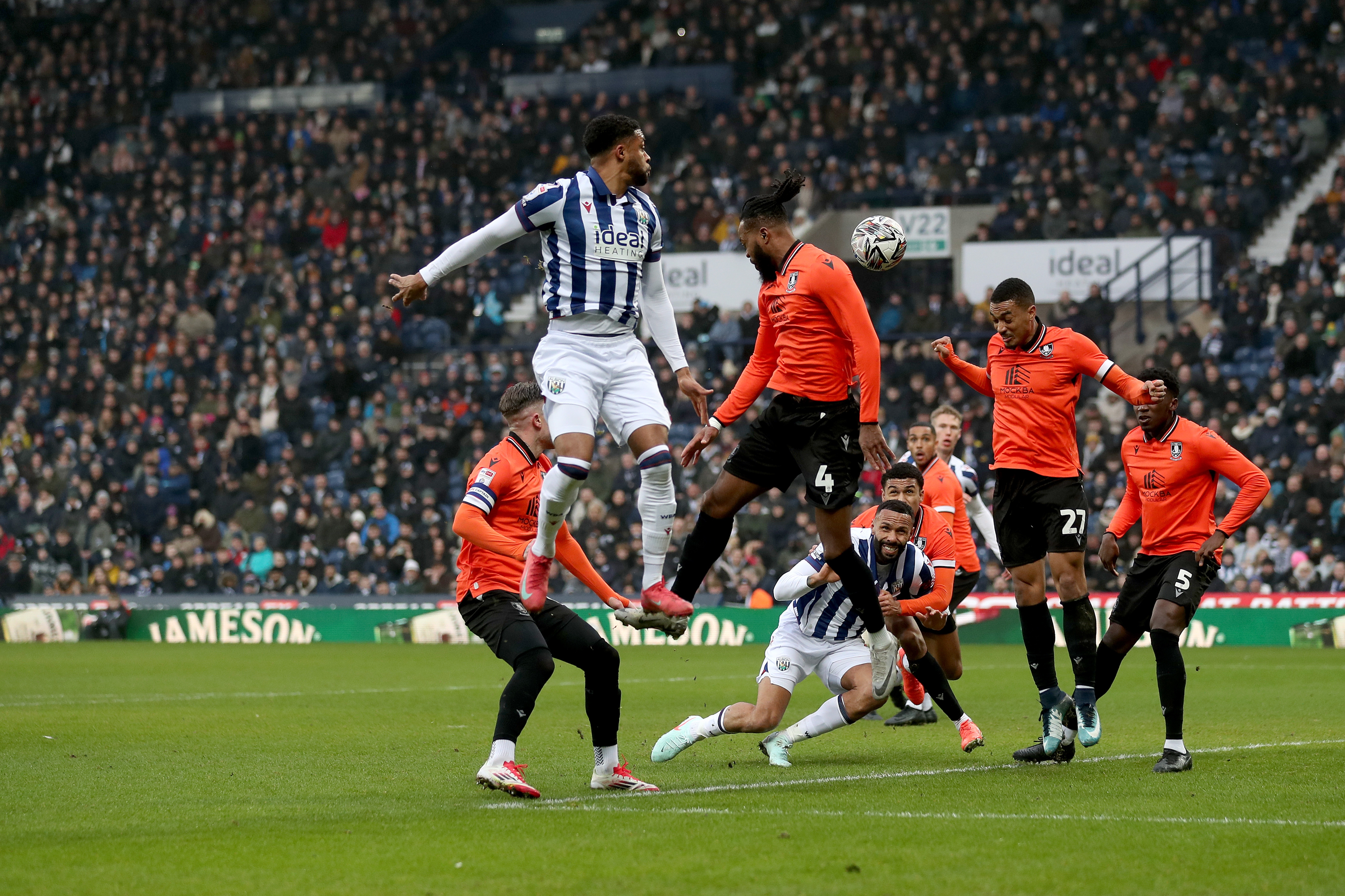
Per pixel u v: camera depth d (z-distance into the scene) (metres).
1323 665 30.81
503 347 52.41
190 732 19.95
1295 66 52.56
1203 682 26.72
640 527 43.72
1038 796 13.43
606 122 12.83
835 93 58.47
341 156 61.09
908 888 9.49
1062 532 16.14
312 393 51.91
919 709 20.12
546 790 14.28
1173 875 9.84
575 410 12.66
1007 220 48.84
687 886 9.59
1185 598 15.51
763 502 42.47
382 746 18.33
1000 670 30.09
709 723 15.91
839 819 12.16
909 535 16.31
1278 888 9.45
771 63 61.97
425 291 12.70
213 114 66.88
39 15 70.94
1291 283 46.72
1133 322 47.22
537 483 14.28
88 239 60.34
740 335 49.06
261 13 69.62
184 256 58.72
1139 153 52.31
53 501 49.81
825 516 13.90
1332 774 14.74
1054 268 48.03
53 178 64.81
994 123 55.34
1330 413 41.22
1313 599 36.72
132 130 65.06
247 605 44.84
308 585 45.09
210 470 49.22
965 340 46.88
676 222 53.59
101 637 45.44
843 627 15.83
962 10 58.69
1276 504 39.09
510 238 12.74
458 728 20.45
